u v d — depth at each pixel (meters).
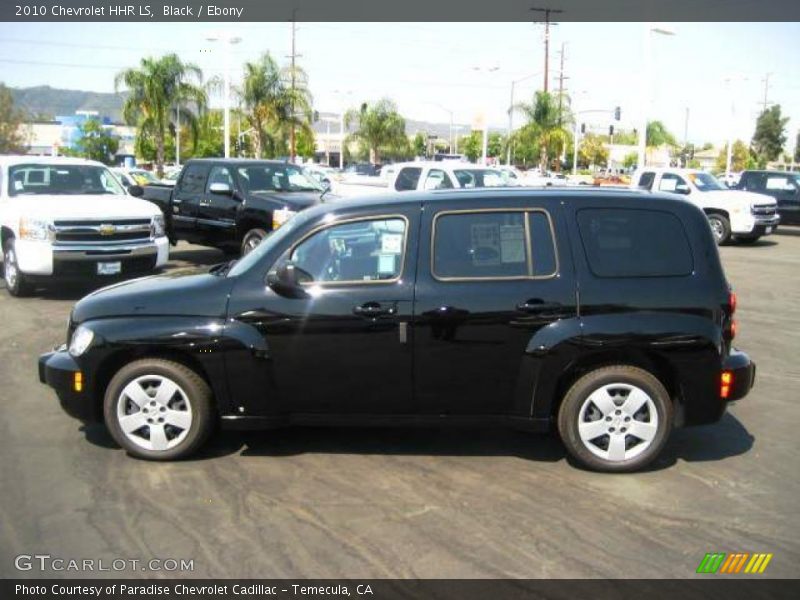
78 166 12.81
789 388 7.48
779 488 5.04
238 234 13.69
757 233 21.64
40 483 5.00
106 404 5.36
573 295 5.12
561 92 41.22
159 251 11.72
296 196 13.41
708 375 5.17
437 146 93.81
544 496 4.86
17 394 6.93
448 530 4.39
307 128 36.59
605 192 5.38
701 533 4.39
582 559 4.08
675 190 22.66
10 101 59.47
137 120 36.56
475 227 5.27
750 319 10.97
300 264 5.31
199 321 5.24
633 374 5.14
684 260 5.23
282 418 5.34
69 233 10.98
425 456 5.53
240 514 4.58
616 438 5.18
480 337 5.14
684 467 5.39
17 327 9.58
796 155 107.38
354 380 5.24
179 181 15.06
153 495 4.84
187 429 5.34
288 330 5.20
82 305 5.53
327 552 4.14
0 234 11.79
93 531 4.36
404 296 5.16
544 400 5.19
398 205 5.32
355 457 5.50
